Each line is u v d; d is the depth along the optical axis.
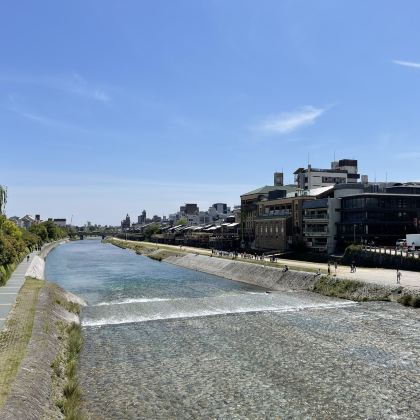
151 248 177.50
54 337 33.44
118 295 64.00
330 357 31.84
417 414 22.36
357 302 52.97
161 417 22.25
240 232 156.38
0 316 36.94
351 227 100.06
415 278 58.44
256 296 58.72
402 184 124.00
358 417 22.06
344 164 160.38
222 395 25.06
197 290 68.94
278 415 22.38
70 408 21.70
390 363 30.30
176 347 34.97
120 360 31.66
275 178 170.88
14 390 20.50
